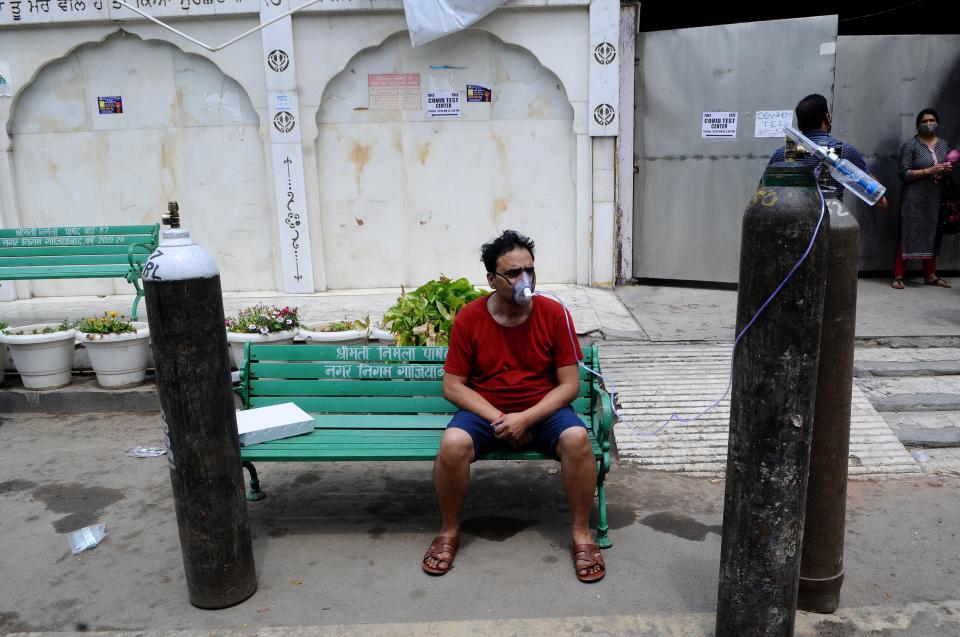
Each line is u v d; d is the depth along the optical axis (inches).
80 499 165.2
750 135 279.3
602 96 274.4
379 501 161.8
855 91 288.8
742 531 102.5
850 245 108.4
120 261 236.7
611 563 135.3
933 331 226.5
